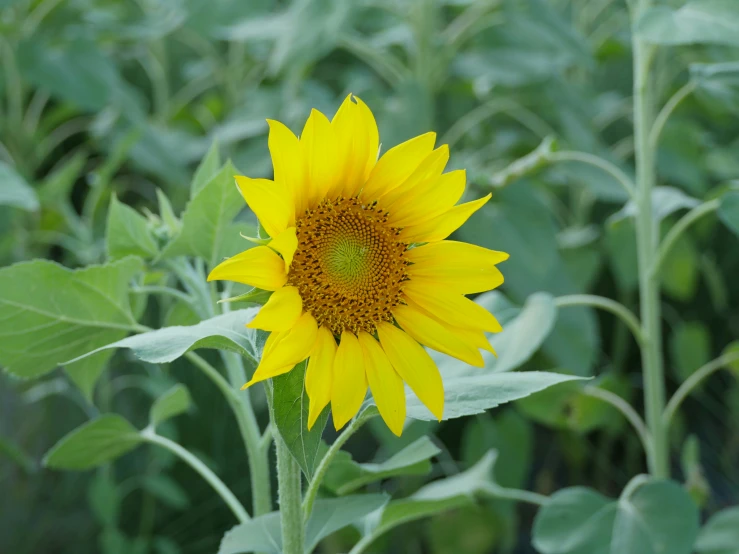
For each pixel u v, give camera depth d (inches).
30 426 55.2
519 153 63.7
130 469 55.8
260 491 31.7
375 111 56.2
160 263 32.9
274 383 26.1
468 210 27.7
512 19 55.1
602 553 34.9
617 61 78.4
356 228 27.4
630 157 72.5
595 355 51.4
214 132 62.4
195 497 55.1
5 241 50.1
